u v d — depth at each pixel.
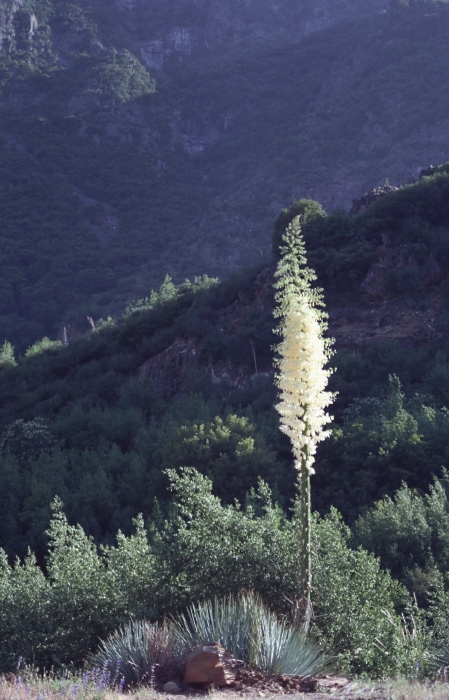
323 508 41.91
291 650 13.41
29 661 16.52
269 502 20.16
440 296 73.81
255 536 17.73
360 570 17.27
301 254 14.00
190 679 12.70
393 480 42.84
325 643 15.28
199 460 45.81
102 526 45.28
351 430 47.56
